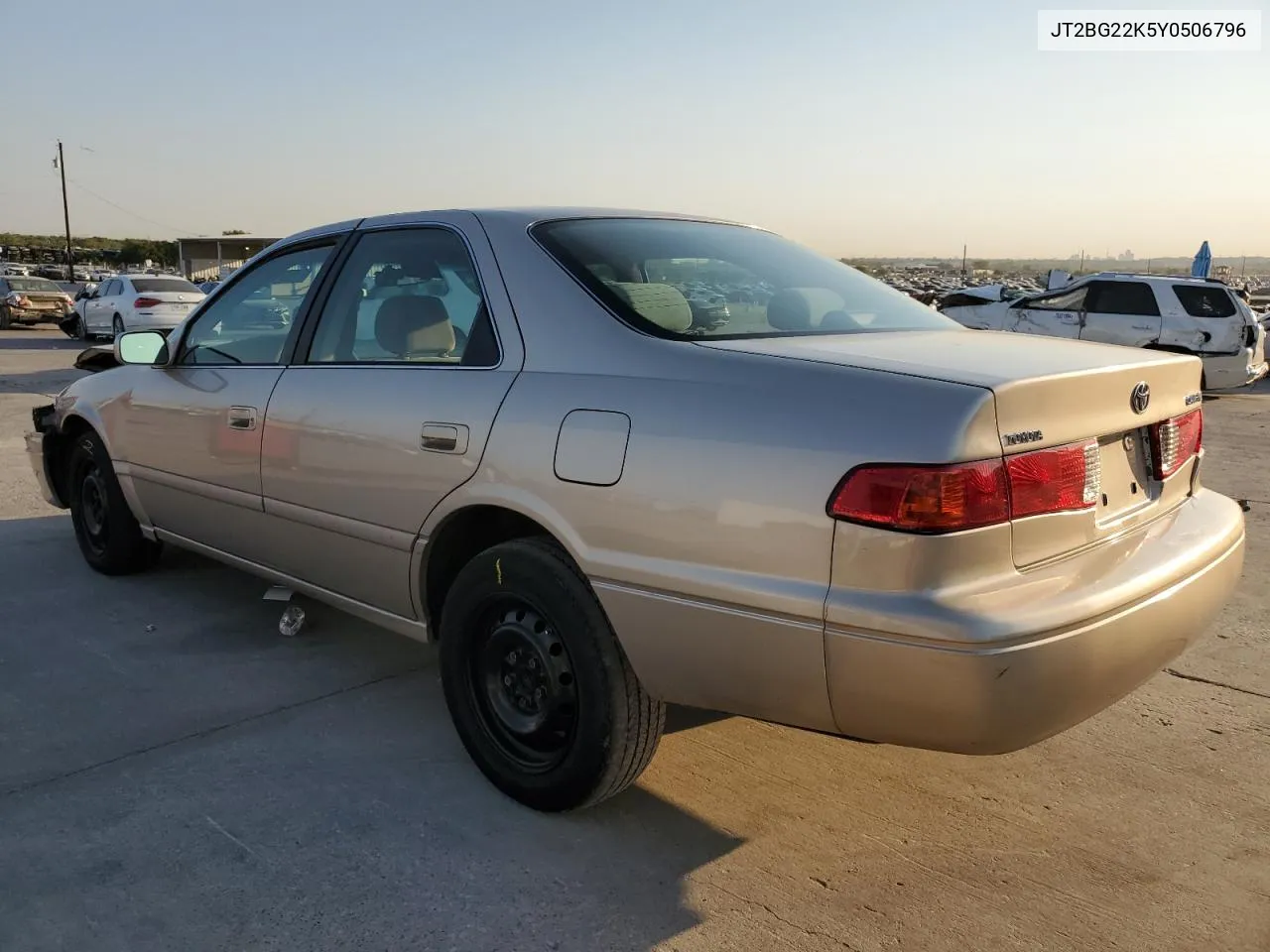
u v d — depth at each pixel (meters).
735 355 2.48
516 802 2.94
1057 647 2.15
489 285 3.01
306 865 2.62
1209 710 3.65
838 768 3.21
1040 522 2.25
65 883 2.53
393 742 3.33
